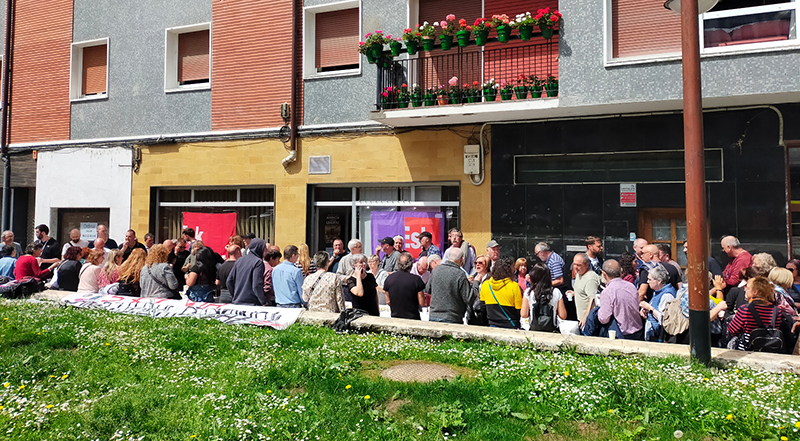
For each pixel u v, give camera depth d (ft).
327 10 38.99
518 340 20.18
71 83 45.96
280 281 25.57
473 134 34.55
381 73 35.37
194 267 27.86
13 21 48.49
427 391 16.01
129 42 44.19
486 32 31.81
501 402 14.93
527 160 33.63
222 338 21.84
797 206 28.84
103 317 25.35
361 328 22.66
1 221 48.55
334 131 37.70
